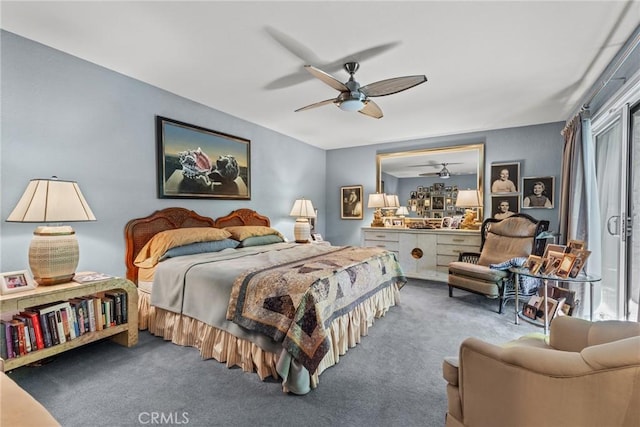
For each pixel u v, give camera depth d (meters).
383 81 2.22
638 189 2.27
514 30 1.96
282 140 4.75
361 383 1.81
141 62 2.45
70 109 2.34
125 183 2.72
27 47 2.11
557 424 0.88
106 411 1.54
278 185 4.69
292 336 1.68
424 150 4.93
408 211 5.07
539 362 0.91
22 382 1.78
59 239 1.98
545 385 0.90
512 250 3.51
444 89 2.92
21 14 1.82
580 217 2.91
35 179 1.98
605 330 1.21
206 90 3.03
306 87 2.94
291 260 2.53
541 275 2.54
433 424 1.47
